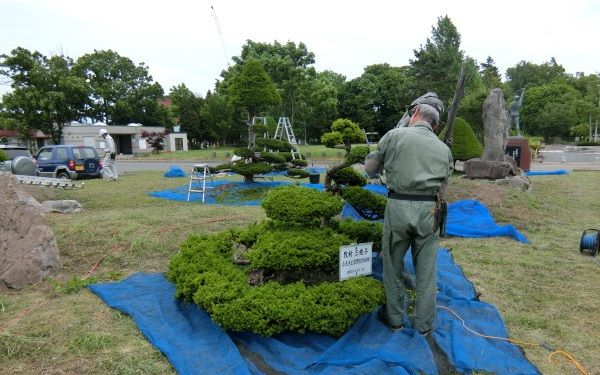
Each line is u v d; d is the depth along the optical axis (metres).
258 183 11.71
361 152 4.11
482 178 10.82
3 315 3.76
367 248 3.78
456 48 40.38
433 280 3.35
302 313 3.17
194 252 4.35
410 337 3.31
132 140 42.75
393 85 46.06
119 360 3.05
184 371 2.86
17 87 37.94
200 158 31.80
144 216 7.48
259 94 10.79
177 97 52.28
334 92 34.47
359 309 3.34
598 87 57.31
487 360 3.06
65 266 5.03
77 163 15.77
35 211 4.88
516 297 4.35
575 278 4.89
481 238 6.68
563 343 3.42
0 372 2.90
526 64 78.44
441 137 6.63
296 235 3.97
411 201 3.26
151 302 3.97
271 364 2.97
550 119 54.97
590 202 10.16
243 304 3.22
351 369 2.87
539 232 7.13
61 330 3.47
